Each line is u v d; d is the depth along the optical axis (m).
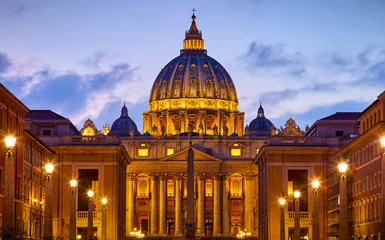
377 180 130.12
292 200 192.50
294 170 191.75
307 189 190.88
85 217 187.00
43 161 162.88
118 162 194.75
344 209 73.25
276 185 191.38
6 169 69.25
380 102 135.25
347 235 73.12
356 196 146.75
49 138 194.00
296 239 113.62
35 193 151.50
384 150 66.62
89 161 191.25
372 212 133.25
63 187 190.12
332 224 179.38
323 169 191.00
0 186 117.12
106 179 190.88
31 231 144.12
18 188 131.00
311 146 190.50
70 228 97.69
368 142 137.38
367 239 136.62
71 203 98.06
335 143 194.75
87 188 190.75
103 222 133.38
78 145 190.50
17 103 128.00
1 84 113.12
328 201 187.88
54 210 189.62
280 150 191.38
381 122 123.75
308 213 190.00
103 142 193.38
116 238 190.25
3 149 119.38
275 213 190.25
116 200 190.88
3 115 120.00
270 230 190.25
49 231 83.06
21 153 133.50
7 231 72.75
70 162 190.88
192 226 179.88
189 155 182.12
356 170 146.62
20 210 131.62
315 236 98.62
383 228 70.00
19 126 132.62
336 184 173.88
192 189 180.62
